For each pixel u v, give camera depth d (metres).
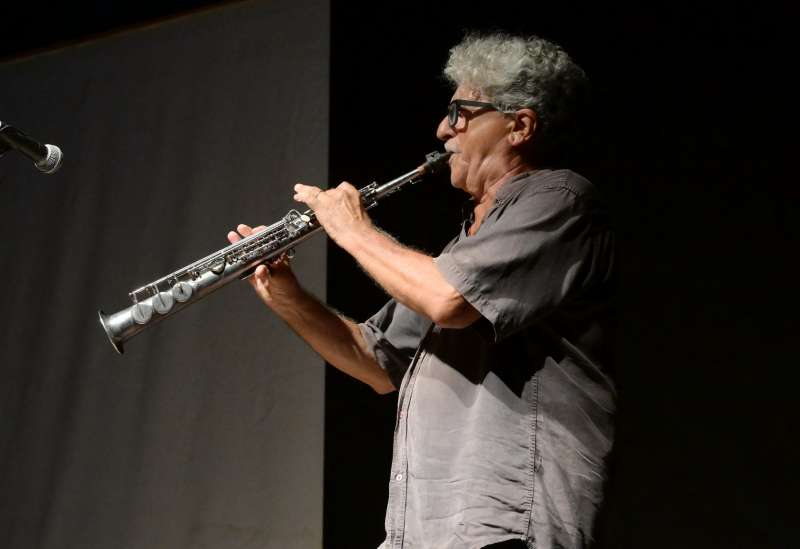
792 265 2.54
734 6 2.73
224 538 3.37
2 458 3.85
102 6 4.02
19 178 4.06
